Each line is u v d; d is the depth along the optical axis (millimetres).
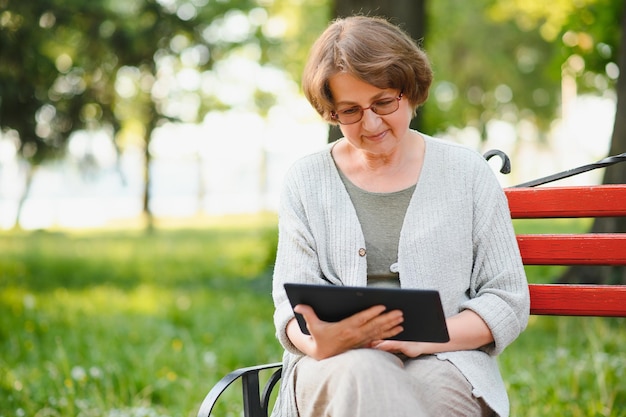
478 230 2873
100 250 17000
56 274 12734
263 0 18766
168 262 14773
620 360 5180
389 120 2756
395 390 2455
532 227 17484
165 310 9039
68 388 5043
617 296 2898
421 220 2871
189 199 50094
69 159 13750
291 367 2873
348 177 2994
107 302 9789
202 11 13031
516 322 2771
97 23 11758
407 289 2416
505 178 30812
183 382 5520
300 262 2951
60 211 37500
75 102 12617
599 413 4414
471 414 2705
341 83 2719
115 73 12711
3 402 5066
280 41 19797
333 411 2502
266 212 34375
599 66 9055
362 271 2873
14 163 13133
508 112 26562
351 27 2766
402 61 2715
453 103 21703
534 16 14820
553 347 6184
